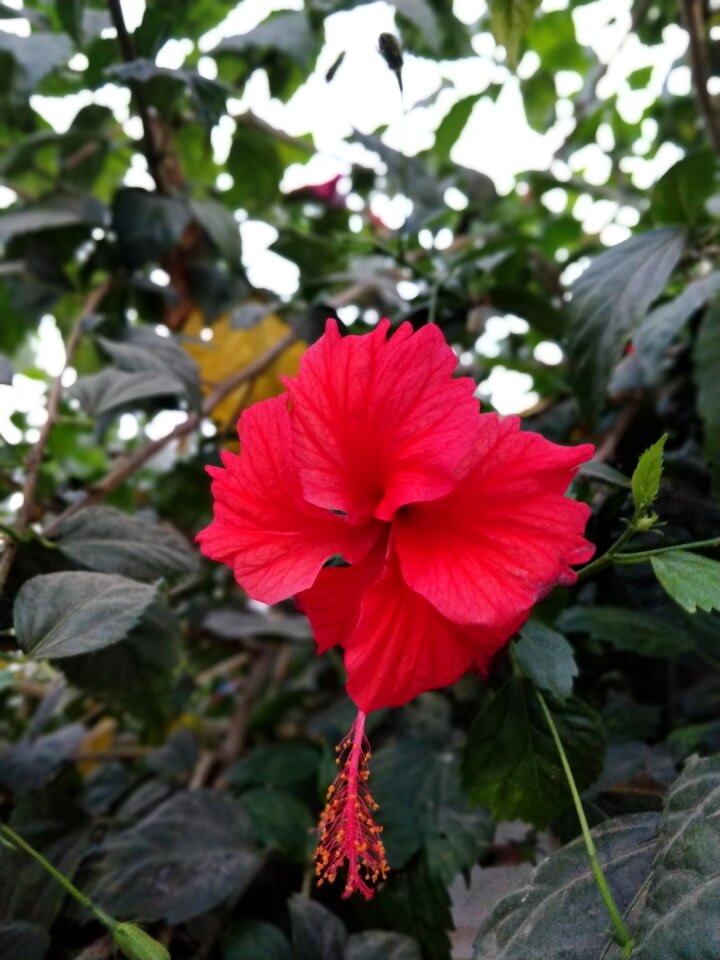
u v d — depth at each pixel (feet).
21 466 1.03
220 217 1.39
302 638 1.31
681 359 1.20
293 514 0.63
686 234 0.96
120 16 1.08
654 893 0.55
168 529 0.93
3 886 0.83
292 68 1.52
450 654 0.59
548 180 1.60
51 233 1.41
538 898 0.61
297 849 0.92
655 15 1.52
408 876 0.86
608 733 0.99
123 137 1.56
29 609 0.70
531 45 1.63
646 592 0.84
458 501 0.60
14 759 1.09
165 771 1.19
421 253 1.42
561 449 0.57
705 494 0.95
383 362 0.60
